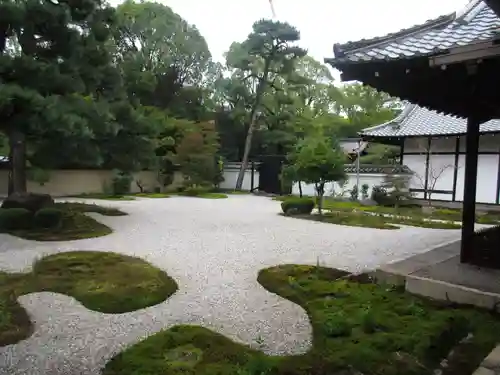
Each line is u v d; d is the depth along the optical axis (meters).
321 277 4.33
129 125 8.45
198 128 17.64
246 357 2.48
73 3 7.34
